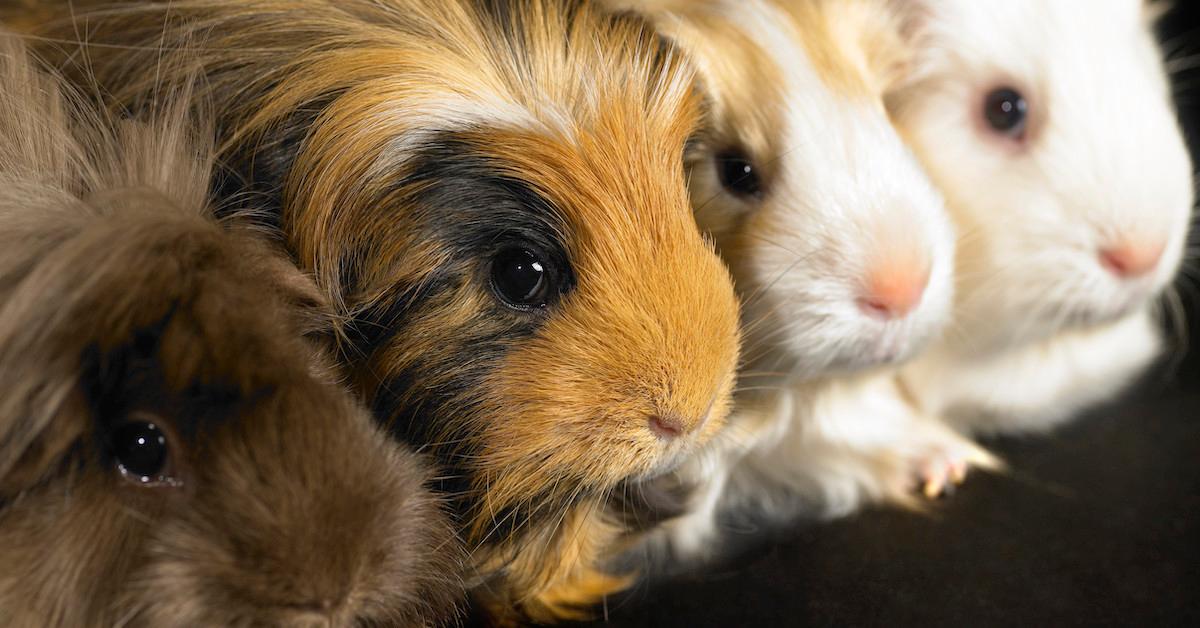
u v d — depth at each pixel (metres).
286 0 0.36
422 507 0.34
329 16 0.35
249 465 0.32
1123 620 0.39
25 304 0.31
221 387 0.32
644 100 0.35
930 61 0.43
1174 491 0.44
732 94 0.39
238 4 0.36
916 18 0.43
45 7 0.39
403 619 0.34
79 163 0.34
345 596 0.32
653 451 0.35
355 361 0.35
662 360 0.34
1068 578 0.41
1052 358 0.46
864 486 0.44
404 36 0.35
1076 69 0.42
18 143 0.34
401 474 0.33
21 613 0.32
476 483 0.35
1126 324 0.46
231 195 0.35
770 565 0.41
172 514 0.32
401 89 0.34
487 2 0.35
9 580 0.32
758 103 0.39
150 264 0.31
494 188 0.34
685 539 0.42
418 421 0.35
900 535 0.42
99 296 0.31
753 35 0.40
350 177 0.34
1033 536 0.42
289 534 0.32
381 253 0.34
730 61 0.39
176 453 0.32
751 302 0.39
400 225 0.34
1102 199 0.42
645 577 0.41
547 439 0.34
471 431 0.34
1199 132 0.54
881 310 0.38
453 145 0.34
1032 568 0.41
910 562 0.41
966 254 0.43
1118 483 0.44
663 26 0.39
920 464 0.44
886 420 0.44
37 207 0.33
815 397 0.42
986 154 0.43
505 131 0.34
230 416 0.32
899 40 0.43
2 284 0.32
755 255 0.39
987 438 0.47
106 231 0.32
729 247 0.39
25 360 0.31
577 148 0.34
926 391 0.45
